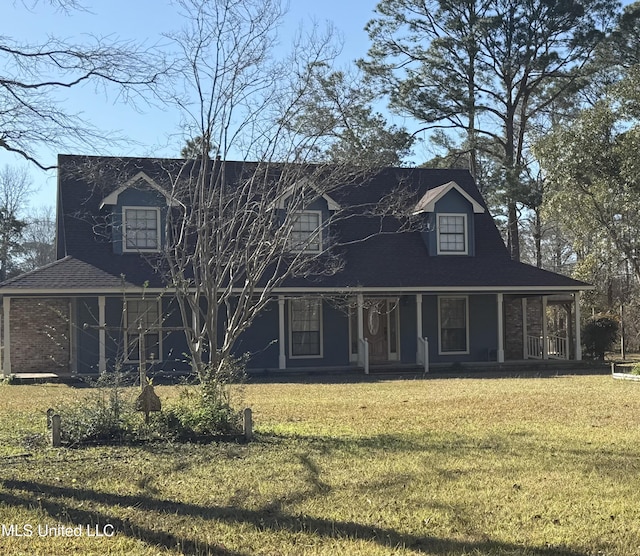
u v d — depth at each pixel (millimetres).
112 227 23547
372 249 26859
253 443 10977
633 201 25031
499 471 9062
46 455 10133
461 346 27375
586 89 38562
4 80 11555
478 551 6320
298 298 22719
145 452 10297
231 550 6348
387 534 6762
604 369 25703
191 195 17422
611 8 35688
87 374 23141
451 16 36312
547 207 29281
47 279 22469
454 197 27625
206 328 13609
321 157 18203
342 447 10594
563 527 6969
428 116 36844
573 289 26625
